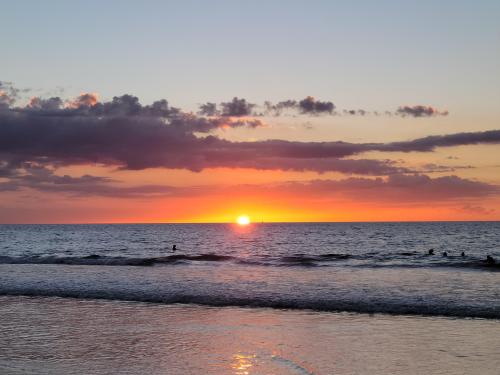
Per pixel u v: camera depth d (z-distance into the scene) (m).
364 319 18.28
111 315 19.38
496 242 76.69
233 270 34.78
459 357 13.13
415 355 13.34
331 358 13.07
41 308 21.05
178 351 13.88
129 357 13.28
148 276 30.86
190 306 21.33
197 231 161.25
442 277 29.66
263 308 20.66
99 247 72.25
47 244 80.88
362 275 31.03
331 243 79.56
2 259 42.94
